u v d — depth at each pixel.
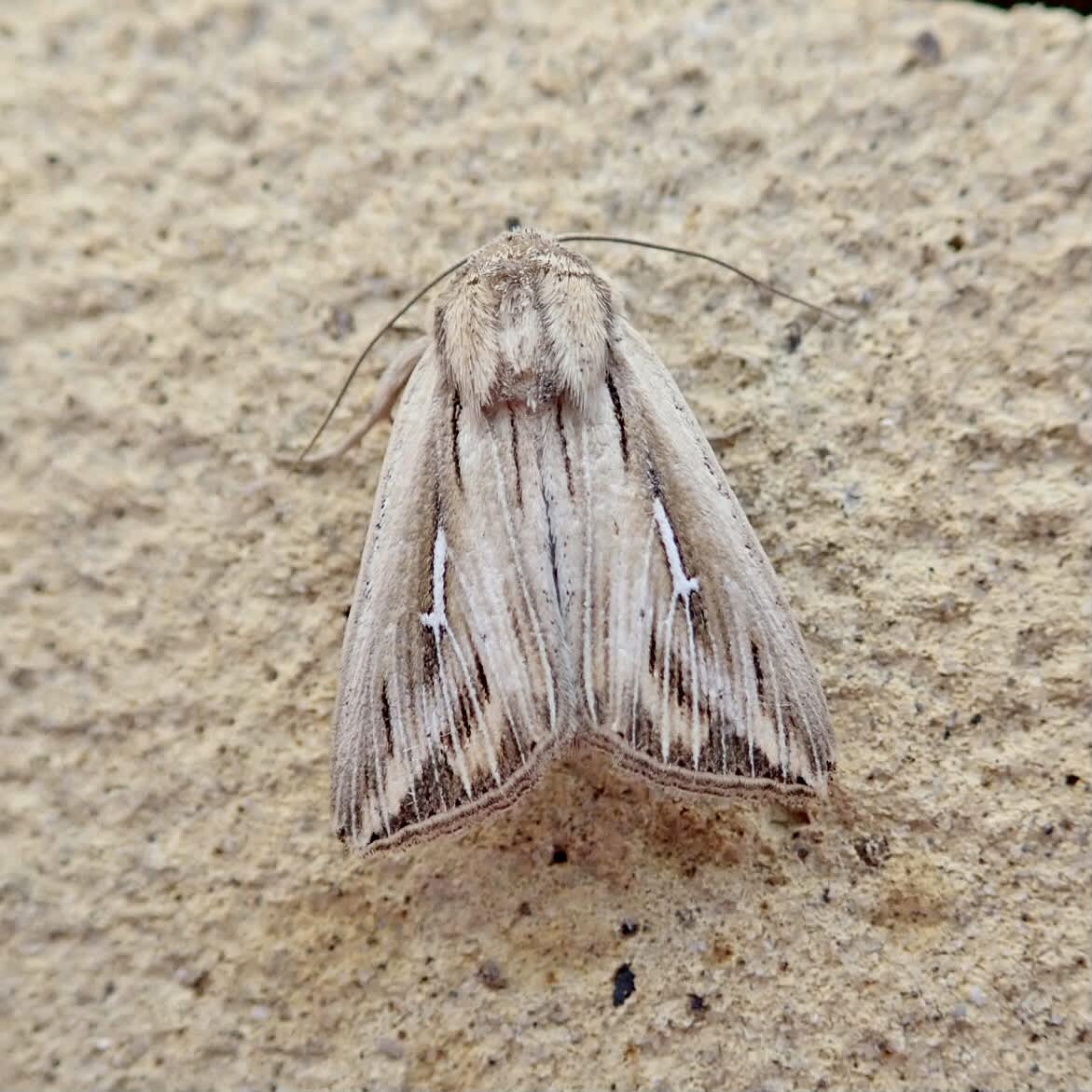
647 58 0.05
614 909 0.05
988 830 0.05
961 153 0.05
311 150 0.05
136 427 0.05
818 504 0.05
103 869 0.05
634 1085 0.05
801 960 0.05
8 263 0.05
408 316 0.05
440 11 0.05
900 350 0.05
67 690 0.05
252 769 0.05
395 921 0.05
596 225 0.05
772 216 0.05
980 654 0.05
